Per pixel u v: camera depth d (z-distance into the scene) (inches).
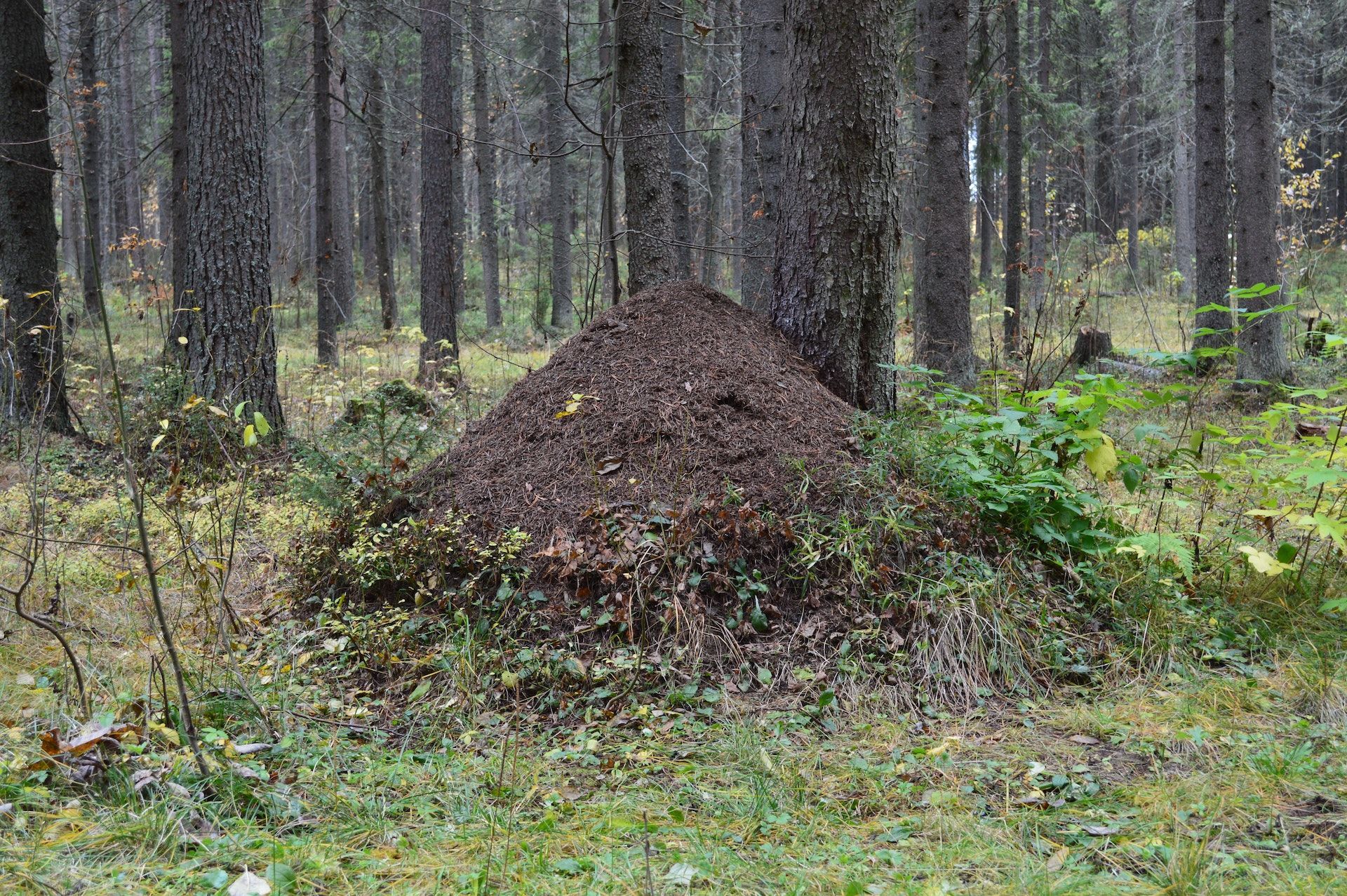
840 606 157.2
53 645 160.1
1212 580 184.4
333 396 317.7
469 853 101.4
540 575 161.6
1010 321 512.7
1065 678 153.5
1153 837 103.3
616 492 170.4
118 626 171.6
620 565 157.2
